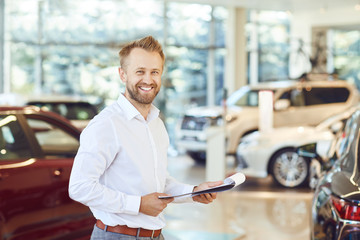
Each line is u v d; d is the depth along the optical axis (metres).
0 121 5.27
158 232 3.02
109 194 2.80
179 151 17.55
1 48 15.91
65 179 5.42
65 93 16.38
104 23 16.59
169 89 17.75
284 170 11.02
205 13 18.08
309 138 10.87
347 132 5.19
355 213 4.04
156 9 17.28
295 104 14.50
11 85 16.03
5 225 4.87
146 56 2.89
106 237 2.92
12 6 15.91
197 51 18.09
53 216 5.31
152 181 2.95
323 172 5.60
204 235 7.16
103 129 2.85
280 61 19.55
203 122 14.30
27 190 5.07
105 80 16.53
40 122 5.69
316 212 4.63
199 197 3.12
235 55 18.34
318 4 17.75
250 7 18.12
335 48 21.81
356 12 18.75
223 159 10.55
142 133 2.94
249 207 9.00
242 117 13.87
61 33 16.30
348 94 14.94
